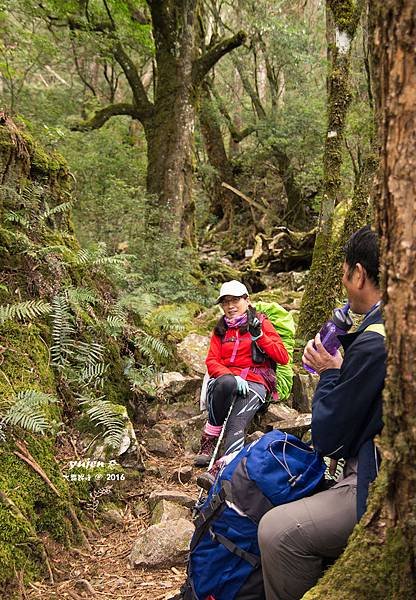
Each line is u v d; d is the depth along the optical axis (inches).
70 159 414.3
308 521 78.6
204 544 89.9
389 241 57.2
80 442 152.1
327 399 78.6
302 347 235.3
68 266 188.4
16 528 117.4
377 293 80.1
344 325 82.4
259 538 80.7
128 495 147.8
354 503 78.5
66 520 129.6
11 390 141.7
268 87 797.9
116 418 155.2
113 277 217.8
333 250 247.9
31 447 134.0
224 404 162.6
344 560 65.9
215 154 714.2
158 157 442.3
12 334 155.5
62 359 164.1
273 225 651.5
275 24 627.8
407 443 58.1
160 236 382.6
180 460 169.0
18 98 473.1
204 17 631.8
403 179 54.9
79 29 466.6
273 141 633.6
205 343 249.3
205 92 690.2
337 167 251.3
